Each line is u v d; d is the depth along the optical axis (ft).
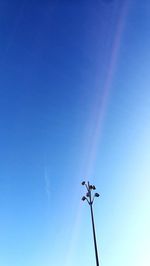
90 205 133.90
